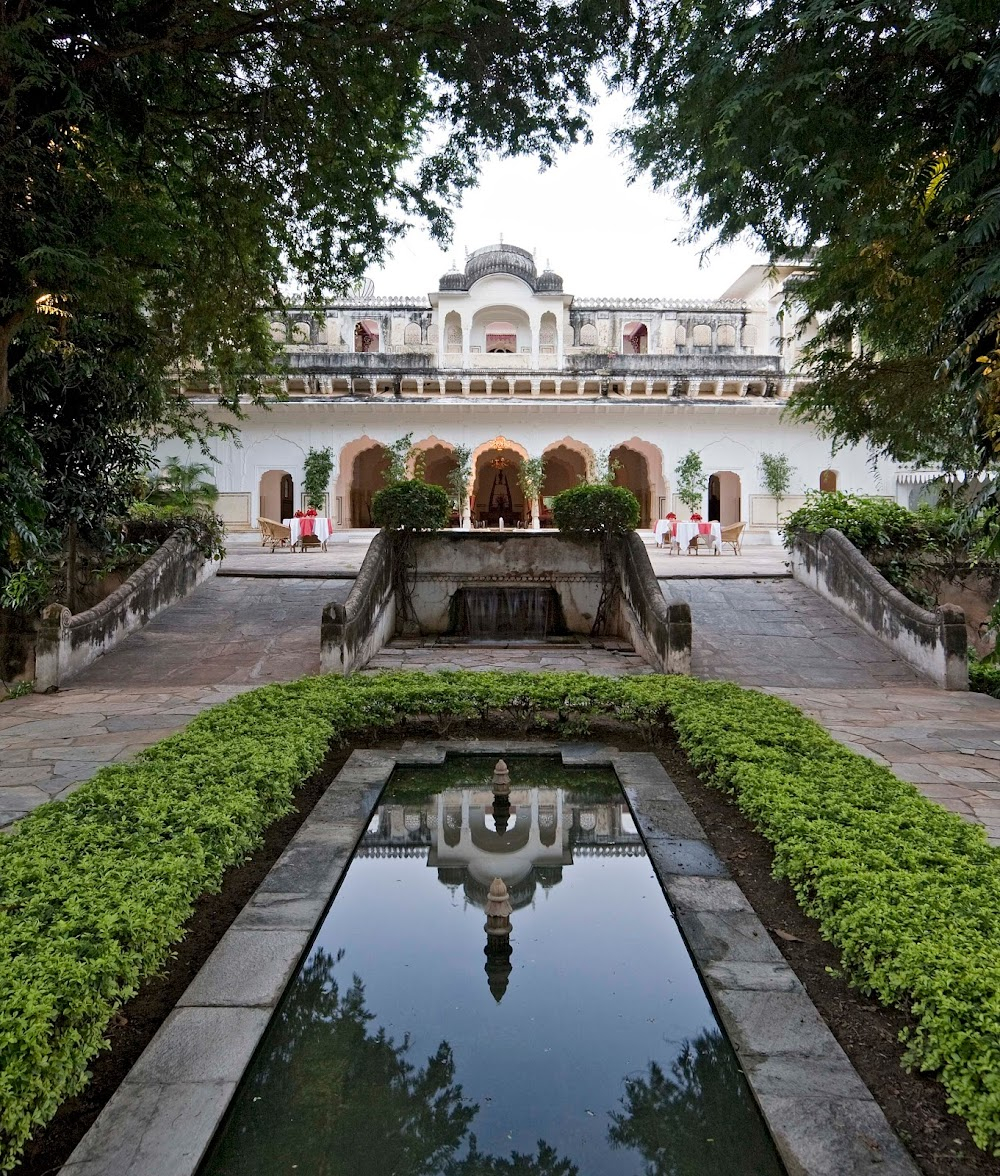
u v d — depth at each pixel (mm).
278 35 6242
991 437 5031
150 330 8477
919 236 6023
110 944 2309
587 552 10406
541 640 9867
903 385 8000
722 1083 2256
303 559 14016
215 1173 1933
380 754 5406
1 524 6641
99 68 5816
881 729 6027
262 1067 2348
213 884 3111
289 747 4598
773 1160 1950
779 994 2531
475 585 10367
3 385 6316
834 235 6305
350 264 8664
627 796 4582
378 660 8633
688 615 7691
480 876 3738
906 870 2941
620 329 26406
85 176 6375
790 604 10359
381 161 7781
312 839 3889
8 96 5191
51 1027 1981
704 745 4883
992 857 3088
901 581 10398
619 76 6062
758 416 24312
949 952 2322
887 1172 1800
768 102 4691
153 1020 2467
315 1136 2068
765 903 3256
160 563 9969
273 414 23922
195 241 8023
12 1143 1802
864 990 2525
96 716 6367
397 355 24891
